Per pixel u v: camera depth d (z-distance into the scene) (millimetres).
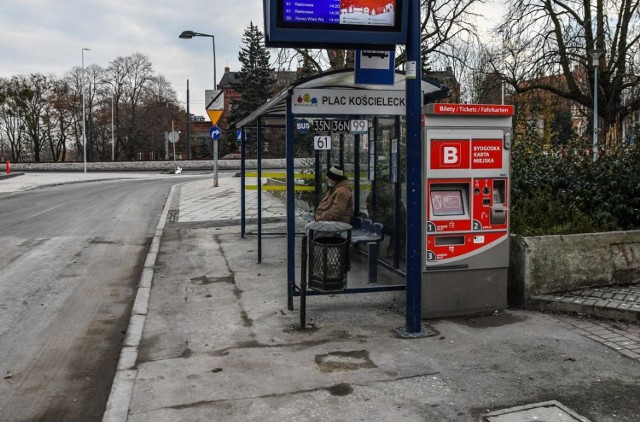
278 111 8672
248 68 58281
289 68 18391
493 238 5824
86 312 6578
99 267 8984
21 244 10969
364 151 8141
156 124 72125
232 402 3955
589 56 22406
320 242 5859
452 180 5684
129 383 4301
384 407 3836
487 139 5723
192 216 14484
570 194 7293
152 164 52250
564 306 5805
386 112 6176
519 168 7879
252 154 14875
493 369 4445
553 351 4801
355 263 8008
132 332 5523
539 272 6004
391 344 5047
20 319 6285
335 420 3672
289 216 6215
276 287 7250
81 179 33938
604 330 5309
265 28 5355
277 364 4637
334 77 5980
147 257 9352
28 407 4164
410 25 5023
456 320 5711
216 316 6047
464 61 19453
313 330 5496
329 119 8086
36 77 66688
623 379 4227
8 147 74250
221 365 4645
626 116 23875
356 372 4430
